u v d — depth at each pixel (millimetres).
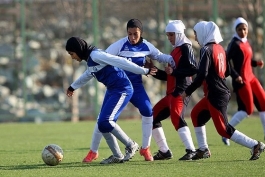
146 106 28797
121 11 65750
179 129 29078
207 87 27734
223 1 65125
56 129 53312
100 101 66188
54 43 68812
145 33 64812
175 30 28891
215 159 29344
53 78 72188
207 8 64438
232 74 36219
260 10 65062
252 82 37500
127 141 28156
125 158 28422
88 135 46875
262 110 37719
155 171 25469
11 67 67688
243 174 24266
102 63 27188
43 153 28047
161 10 64500
